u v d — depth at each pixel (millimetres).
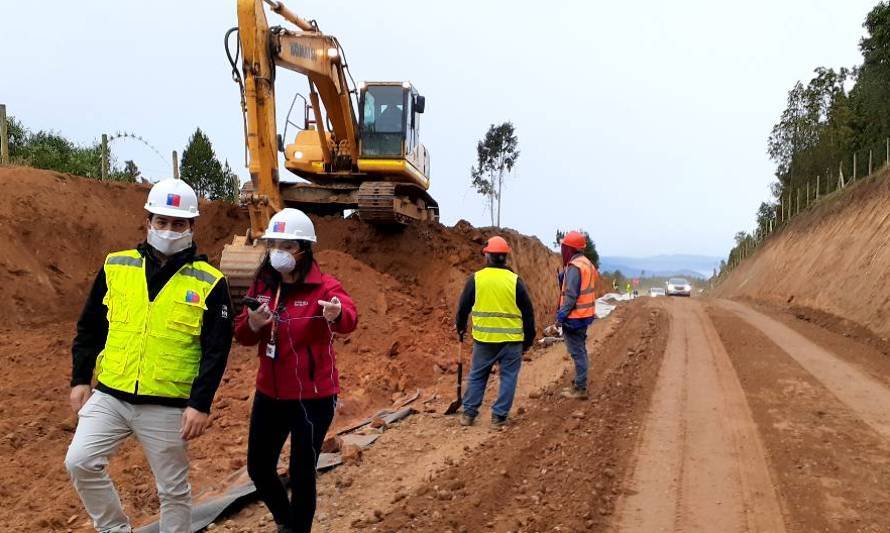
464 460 6410
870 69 34469
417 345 12086
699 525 5004
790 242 37062
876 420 7996
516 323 7816
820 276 25094
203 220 15758
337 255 13664
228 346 3939
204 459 6734
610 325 17734
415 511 5117
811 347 13898
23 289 12031
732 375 10758
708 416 8148
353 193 14398
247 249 11469
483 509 5172
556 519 4984
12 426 7352
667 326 17609
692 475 6074
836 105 45469
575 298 8742
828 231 29016
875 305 16969
